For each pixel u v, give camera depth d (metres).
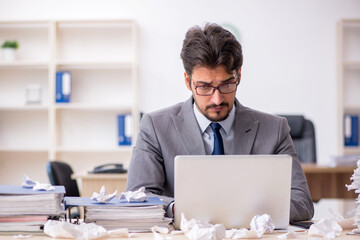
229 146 2.23
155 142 2.23
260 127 2.25
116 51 5.74
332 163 4.38
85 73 5.76
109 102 5.76
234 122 2.25
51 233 1.53
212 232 1.49
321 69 5.75
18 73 5.79
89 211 1.64
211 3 5.71
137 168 2.18
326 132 5.77
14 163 5.83
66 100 5.52
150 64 5.71
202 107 2.07
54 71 5.51
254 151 2.21
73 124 5.78
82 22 5.62
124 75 5.77
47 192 1.60
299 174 2.17
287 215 1.73
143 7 5.71
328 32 5.75
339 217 1.79
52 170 3.35
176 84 5.71
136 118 5.50
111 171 3.83
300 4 5.73
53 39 5.51
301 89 5.75
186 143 2.20
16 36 5.75
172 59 5.71
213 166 1.66
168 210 1.78
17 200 1.59
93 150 5.48
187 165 1.65
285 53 5.74
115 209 1.64
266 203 1.70
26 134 5.80
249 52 5.73
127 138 5.48
